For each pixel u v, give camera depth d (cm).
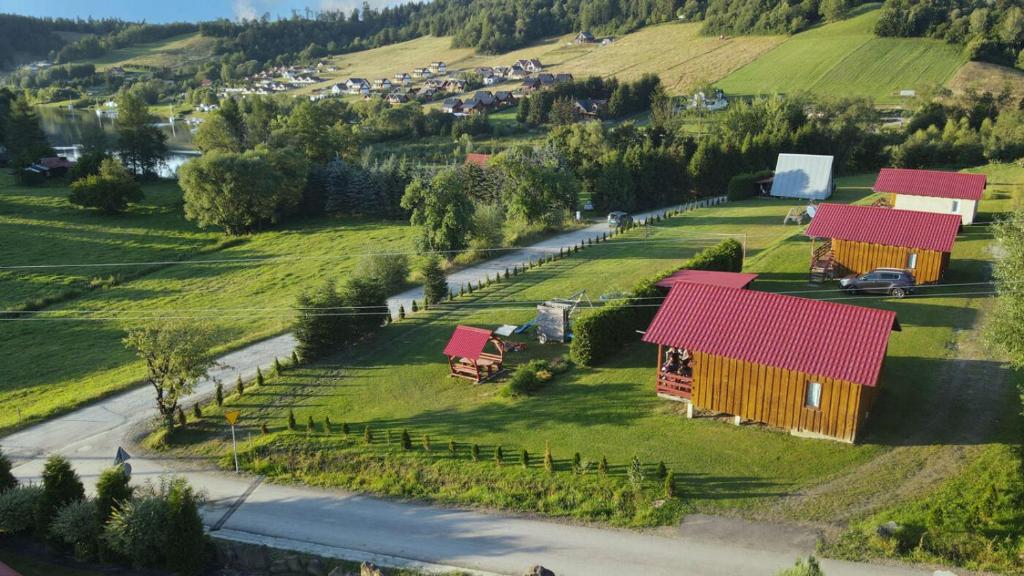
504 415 3612
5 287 7531
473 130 16812
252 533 2908
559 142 11519
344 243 9006
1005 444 2916
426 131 17400
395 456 3359
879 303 4575
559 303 4600
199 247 9181
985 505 2533
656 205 9794
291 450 3519
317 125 12325
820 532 2589
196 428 3881
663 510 2792
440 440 3450
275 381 4353
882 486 2772
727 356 3203
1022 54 16000
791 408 3133
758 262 5703
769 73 18662
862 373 2914
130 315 6512
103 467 3575
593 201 9456
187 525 2697
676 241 6994
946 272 4953
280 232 9981
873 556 2450
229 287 7319
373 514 3009
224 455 3572
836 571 2392
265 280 7494
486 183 9388
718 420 3359
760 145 10262
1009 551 2370
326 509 3072
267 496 3206
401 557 2697
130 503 2791
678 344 3334
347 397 4047
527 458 3161
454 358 4422
